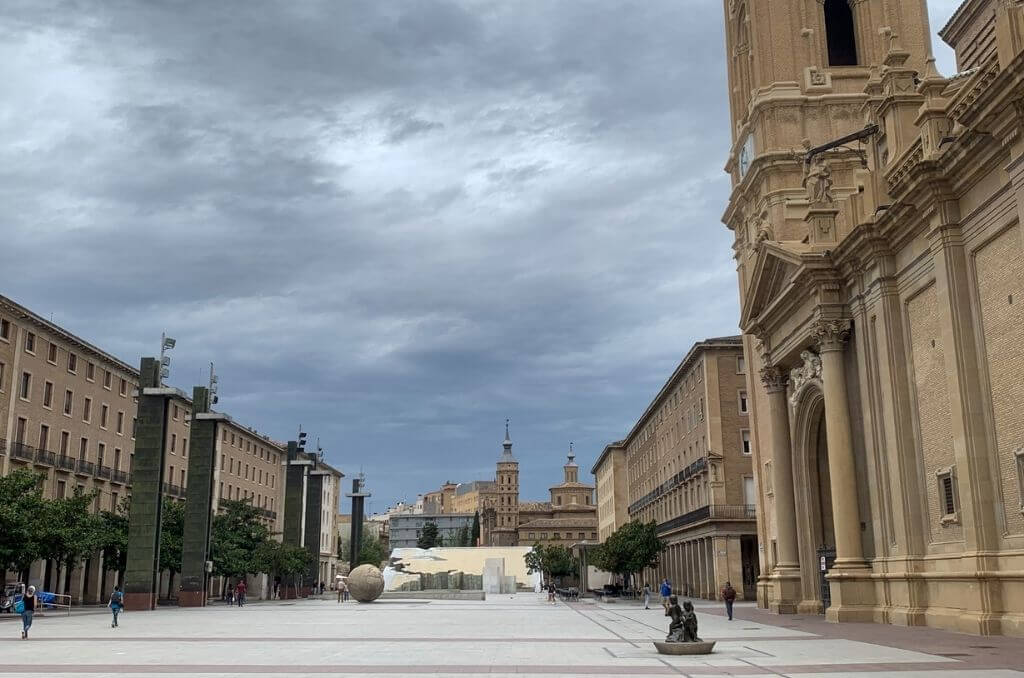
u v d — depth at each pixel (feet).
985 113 68.44
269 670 52.95
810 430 117.91
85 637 86.63
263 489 337.52
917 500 88.84
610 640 78.02
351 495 299.79
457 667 54.13
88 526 172.45
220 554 210.79
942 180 79.46
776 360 121.80
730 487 223.30
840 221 106.32
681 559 263.29
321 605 195.52
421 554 357.20
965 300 78.23
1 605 146.92
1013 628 69.26
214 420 190.70
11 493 144.15
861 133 104.17
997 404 74.54
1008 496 72.95
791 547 120.37
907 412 90.99
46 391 201.36
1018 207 67.31
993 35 121.39
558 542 620.08
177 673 51.39
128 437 241.14
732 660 56.65
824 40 139.44
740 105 155.74
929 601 84.74
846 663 53.26
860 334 99.09
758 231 139.85
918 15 139.23
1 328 184.65
